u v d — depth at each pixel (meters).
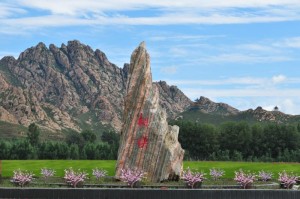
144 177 50.16
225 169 71.38
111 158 140.00
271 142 160.25
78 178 46.66
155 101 51.91
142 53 52.59
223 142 162.88
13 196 43.34
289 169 69.50
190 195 42.47
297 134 159.25
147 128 51.16
